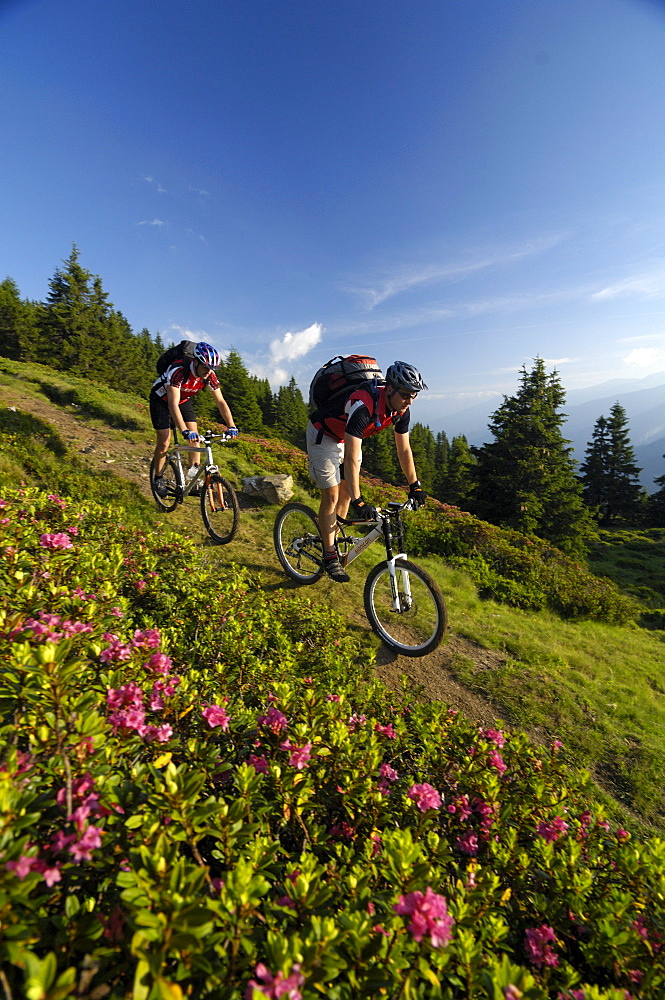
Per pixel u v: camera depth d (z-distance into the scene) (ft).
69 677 4.48
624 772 10.78
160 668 6.20
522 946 5.22
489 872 5.07
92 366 148.56
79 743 4.18
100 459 28.37
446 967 3.75
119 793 4.06
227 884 3.35
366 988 3.08
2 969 2.96
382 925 3.54
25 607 7.00
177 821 3.94
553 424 106.73
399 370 11.56
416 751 7.92
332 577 14.79
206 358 16.65
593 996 3.65
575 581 34.12
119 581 11.02
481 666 14.34
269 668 9.13
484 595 24.85
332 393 13.57
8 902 2.81
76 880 3.65
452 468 203.10
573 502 99.96
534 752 8.33
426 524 33.94
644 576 97.40
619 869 5.83
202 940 3.08
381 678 12.30
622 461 219.00
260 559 19.04
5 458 21.58
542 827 6.29
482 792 6.59
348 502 14.83
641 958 4.58
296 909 3.71
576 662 16.34
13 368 54.03
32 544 10.21
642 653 20.97
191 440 16.88
